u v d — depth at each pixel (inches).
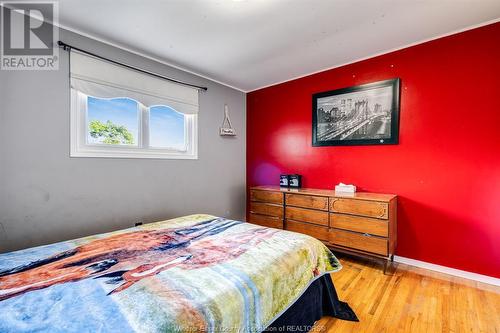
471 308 70.6
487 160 84.0
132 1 71.1
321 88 125.6
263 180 152.9
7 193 74.0
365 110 110.4
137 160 105.4
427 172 95.9
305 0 70.7
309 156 131.2
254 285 44.2
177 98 119.5
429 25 84.3
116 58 97.7
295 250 59.4
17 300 37.3
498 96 81.6
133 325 32.2
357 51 104.1
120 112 102.7
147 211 109.0
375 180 108.8
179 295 38.7
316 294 63.8
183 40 94.3
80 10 75.5
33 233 78.8
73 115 86.9
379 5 73.1
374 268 98.0
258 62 115.3
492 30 82.0
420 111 96.8
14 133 74.8
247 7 74.2
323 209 105.5
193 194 128.9
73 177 87.1
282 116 142.5
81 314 34.1
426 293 79.0
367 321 65.7
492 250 83.8
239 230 74.1
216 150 141.3
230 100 149.6
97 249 58.4
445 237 92.6
